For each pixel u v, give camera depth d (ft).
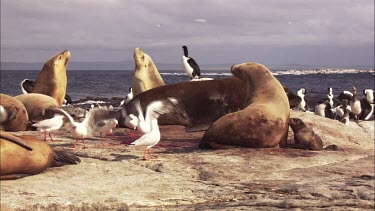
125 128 46.68
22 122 45.27
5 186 24.85
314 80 348.18
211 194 25.64
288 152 35.88
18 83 264.31
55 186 25.41
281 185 27.58
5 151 24.75
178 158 33.06
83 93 195.00
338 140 42.93
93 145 37.14
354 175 30.45
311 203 24.30
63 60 55.26
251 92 39.09
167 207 23.79
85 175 27.91
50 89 54.54
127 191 25.57
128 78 402.31
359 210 23.39
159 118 46.29
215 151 35.42
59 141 38.83
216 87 45.73
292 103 46.62
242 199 25.49
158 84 53.16
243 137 36.04
